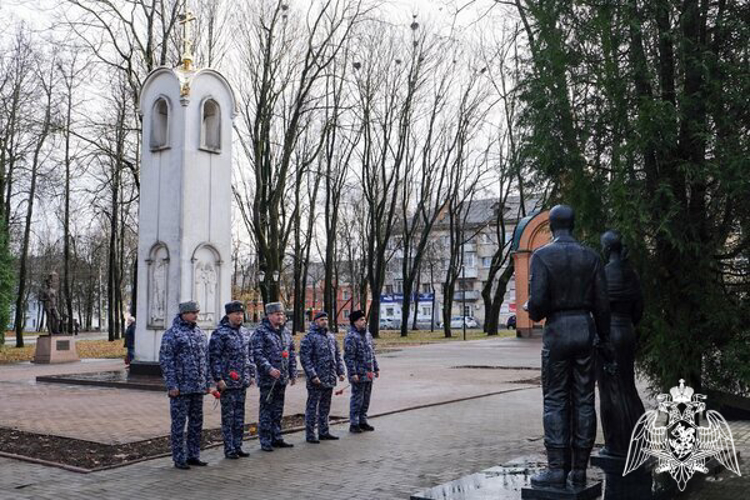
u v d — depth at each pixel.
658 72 7.60
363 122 39.59
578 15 7.74
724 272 7.74
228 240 19.30
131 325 22.17
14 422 11.78
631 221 6.92
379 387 17.08
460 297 85.12
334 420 12.09
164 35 29.28
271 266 34.41
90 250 62.75
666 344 7.39
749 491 6.97
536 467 7.20
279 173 35.19
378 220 44.84
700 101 7.29
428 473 8.17
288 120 36.38
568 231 6.17
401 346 34.97
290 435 10.76
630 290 6.77
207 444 9.93
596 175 7.79
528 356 27.59
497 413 13.00
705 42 7.54
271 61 33.62
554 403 5.99
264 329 9.73
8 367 24.84
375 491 7.35
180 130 18.55
